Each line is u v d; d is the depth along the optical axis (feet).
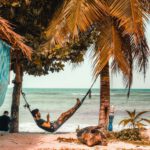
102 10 46.52
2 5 46.85
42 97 385.50
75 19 44.42
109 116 61.93
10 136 50.11
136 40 44.98
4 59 35.68
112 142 48.85
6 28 35.68
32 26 51.03
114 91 591.78
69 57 55.72
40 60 52.06
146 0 49.32
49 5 50.85
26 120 156.15
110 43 46.24
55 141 47.62
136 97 408.05
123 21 44.96
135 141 50.42
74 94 461.37
